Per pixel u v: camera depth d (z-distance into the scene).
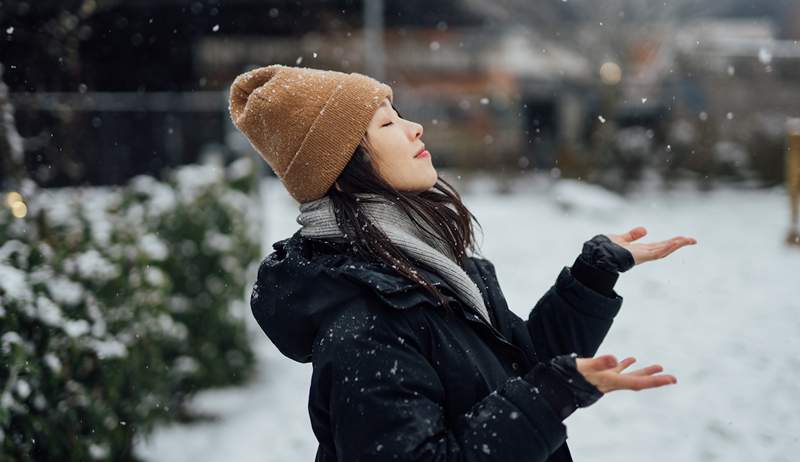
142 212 4.62
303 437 3.95
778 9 19.41
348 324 1.31
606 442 3.62
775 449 3.40
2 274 2.71
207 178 4.84
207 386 4.70
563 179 14.48
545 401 1.20
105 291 3.18
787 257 7.29
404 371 1.26
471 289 1.44
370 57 15.73
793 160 7.73
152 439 3.80
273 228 10.52
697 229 9.51
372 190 1.46
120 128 14.30
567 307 1.55
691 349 4.80
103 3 9.30
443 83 18.42
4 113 3.66
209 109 15.12
